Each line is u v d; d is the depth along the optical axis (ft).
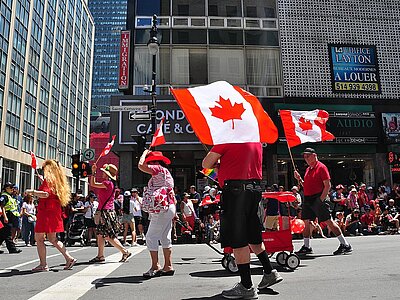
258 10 64.80
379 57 64.54
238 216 11.84
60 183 18.51
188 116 12.18
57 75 154.51
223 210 12.12
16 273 17.38
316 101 61.82
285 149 58.95
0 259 25.27
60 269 18.40
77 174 46.55
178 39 62.59
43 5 135.13
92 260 21.11
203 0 64.23
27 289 13.48
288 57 62.85
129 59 61.00
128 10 63.31
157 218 16.38
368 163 63.31
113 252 28.30
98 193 21.71
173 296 12.12
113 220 21.33
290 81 61.98
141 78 60.85
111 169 21.81
